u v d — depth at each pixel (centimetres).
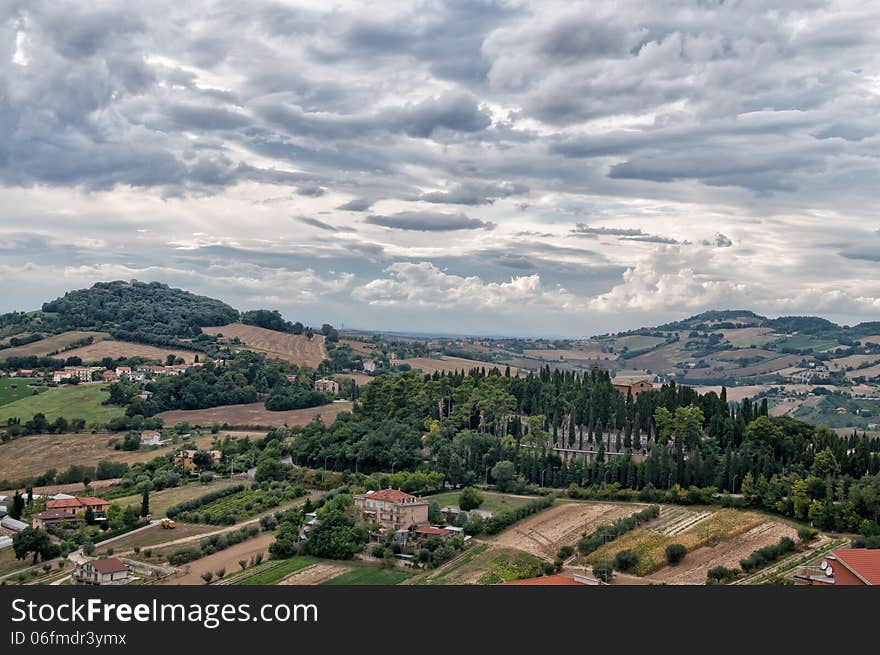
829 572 14738
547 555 18175
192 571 18562
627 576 16462
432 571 17588
